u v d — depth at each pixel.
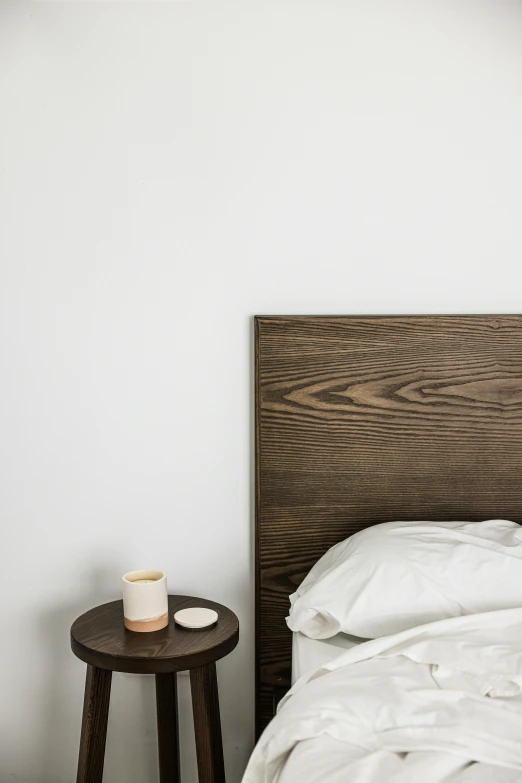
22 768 2.17
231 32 2.05
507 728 1.23
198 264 2.08
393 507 2.08
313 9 2.05
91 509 2.12
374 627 1.67
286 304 2.09
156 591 1.83
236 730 2.17
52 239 2.07
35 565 2.13
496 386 2.06
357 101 2.07
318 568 1.96
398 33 2.05
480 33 2.05
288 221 2.08
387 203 2.08
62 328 2.09
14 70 2.05
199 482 2.12
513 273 2.09
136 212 2.08
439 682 1.39
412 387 2.06
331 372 2.06
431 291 2.10
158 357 2.10
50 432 2.11
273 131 2.07
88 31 2.05
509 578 1.68
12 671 2.15
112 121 2.06
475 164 2.07
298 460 2.07
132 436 2.11
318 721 1.31
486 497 2.09
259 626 2.10
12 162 2.06
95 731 1.79
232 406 2.11
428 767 1.16
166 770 2.04
